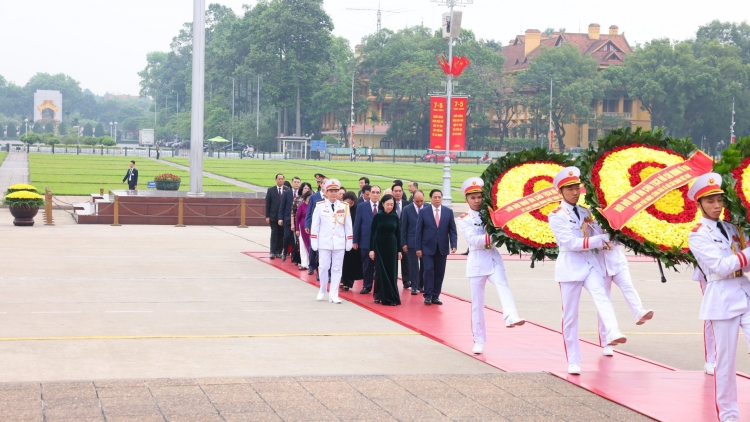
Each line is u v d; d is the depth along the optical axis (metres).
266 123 132.12
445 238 14.20
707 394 8.33
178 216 30.11
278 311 13.36
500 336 11.61
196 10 31.17
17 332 11.09
